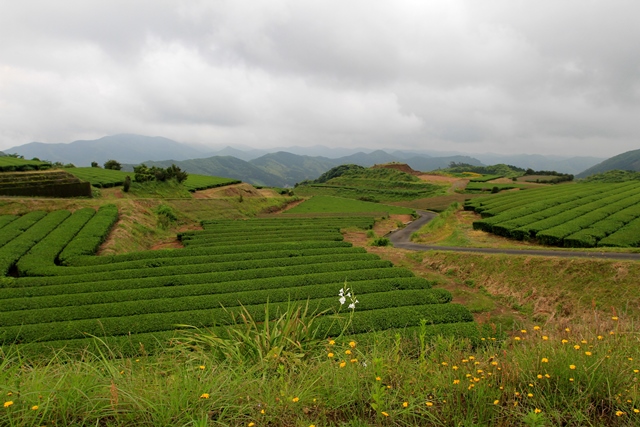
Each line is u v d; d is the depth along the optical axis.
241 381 6.06
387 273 32.16
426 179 176.50
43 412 5.09
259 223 68.50
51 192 59.41
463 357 7.52
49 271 32.75
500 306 27.95
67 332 20.91
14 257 35.00
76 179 62.38
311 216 88.44
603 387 5.54
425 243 54.06
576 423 5.04
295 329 9.43
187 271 34.50
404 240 59.19
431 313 22.50
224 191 95.75
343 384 5.90
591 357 6.22
